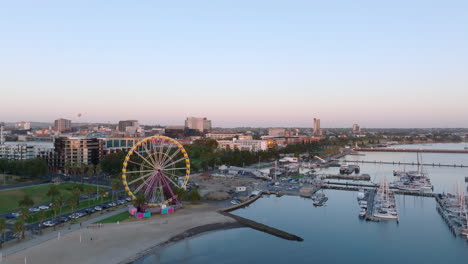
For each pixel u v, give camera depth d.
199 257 146.88
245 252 153.38
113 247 150.50
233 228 184.75
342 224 197.25
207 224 187.75
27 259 134.12
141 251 148.50
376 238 174.25
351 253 154.75
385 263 144.50
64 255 139.62
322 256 151.00
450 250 159.12
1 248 144.00
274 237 173.12
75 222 182.12
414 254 154.50
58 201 182.38
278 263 143.12
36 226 172.75
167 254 148.75
